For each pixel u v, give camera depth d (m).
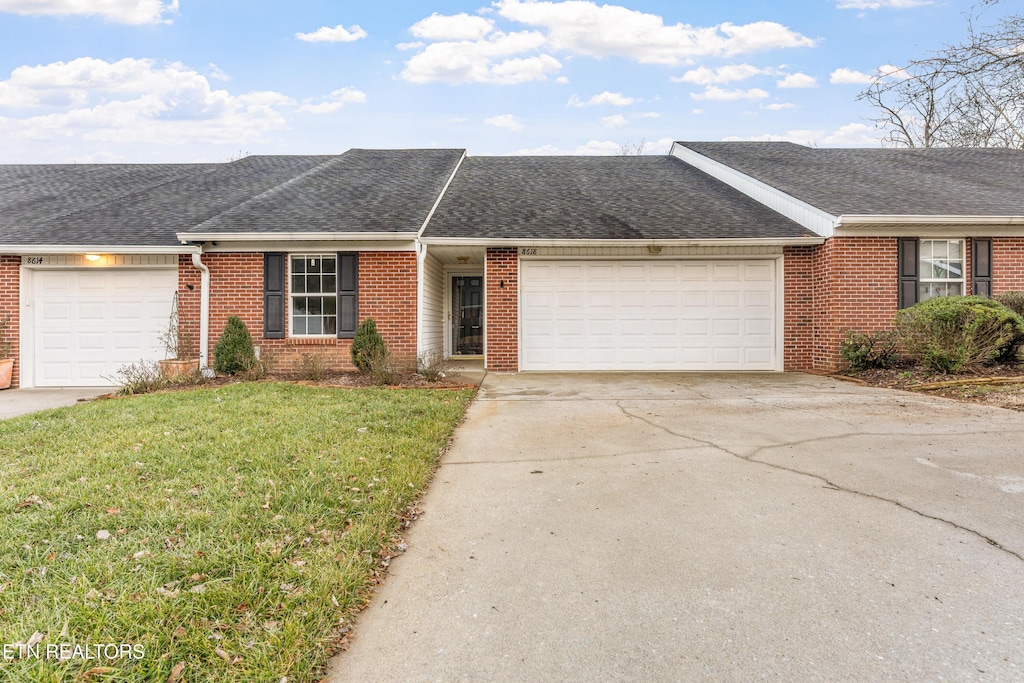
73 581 2.45
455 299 14.70
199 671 1.91
